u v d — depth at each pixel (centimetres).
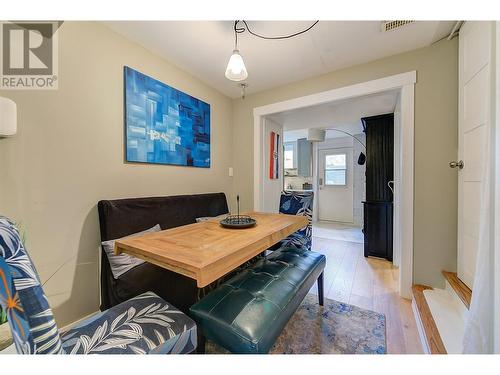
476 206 139
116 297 139
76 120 150
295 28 166
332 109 303
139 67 188
